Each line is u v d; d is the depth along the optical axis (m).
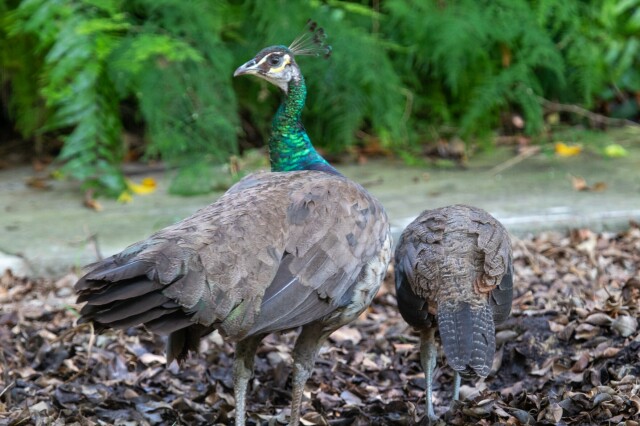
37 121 14.10
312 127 14.26
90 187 12.54
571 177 12.94
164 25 13.02
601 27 15.42
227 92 12.88
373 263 6.88
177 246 5.92
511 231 10.90
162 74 12.48
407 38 14.41
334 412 7.81
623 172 13.14
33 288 9.95
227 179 12.98
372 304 9.82
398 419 7.52
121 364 8.39
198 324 6.33
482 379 8.02
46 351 8.53
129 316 5.79
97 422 7.40
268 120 14.48
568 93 15.44
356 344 9.00
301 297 6.36
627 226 11.14
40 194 12.77
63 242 10.69
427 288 6.91
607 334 8.22
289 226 6.46
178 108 12.48
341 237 6.62
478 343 6.55
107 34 12.84
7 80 14.67
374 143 14.65
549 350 8.19
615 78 15.51
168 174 13.63
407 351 8.77
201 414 7.68
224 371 8.41
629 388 7.26
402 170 13.64
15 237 10.88
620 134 15.09
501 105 15.04
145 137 13.97
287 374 8.37
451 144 14.36
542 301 9.13
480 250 6.93
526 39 14.37
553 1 14.69
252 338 6.75
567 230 11.01
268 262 6.21
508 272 7.13
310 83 13.77
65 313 9.40
